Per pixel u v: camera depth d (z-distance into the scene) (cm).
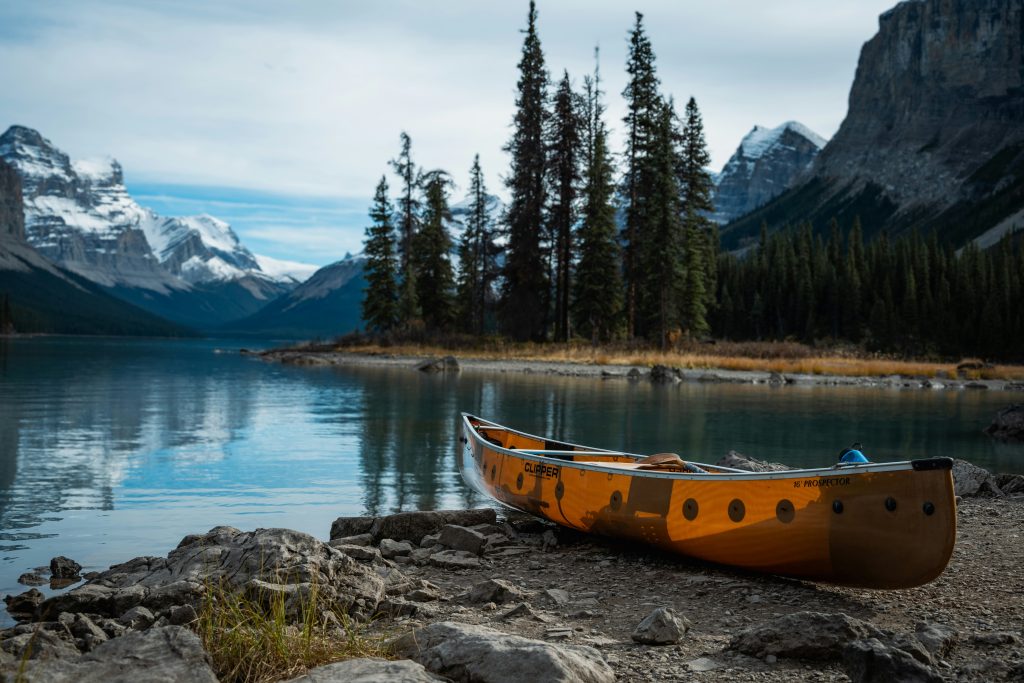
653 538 832
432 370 4372
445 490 1280
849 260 10325
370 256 6844
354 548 802
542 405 2636
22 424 2072
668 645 569
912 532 638
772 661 525
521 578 784
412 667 443
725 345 6206
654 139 5516
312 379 3872
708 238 7544
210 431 1970
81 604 663
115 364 5484
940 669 498
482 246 7250
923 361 7481
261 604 606
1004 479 1238
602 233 5662
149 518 1080
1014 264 10519
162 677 423
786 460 1591
